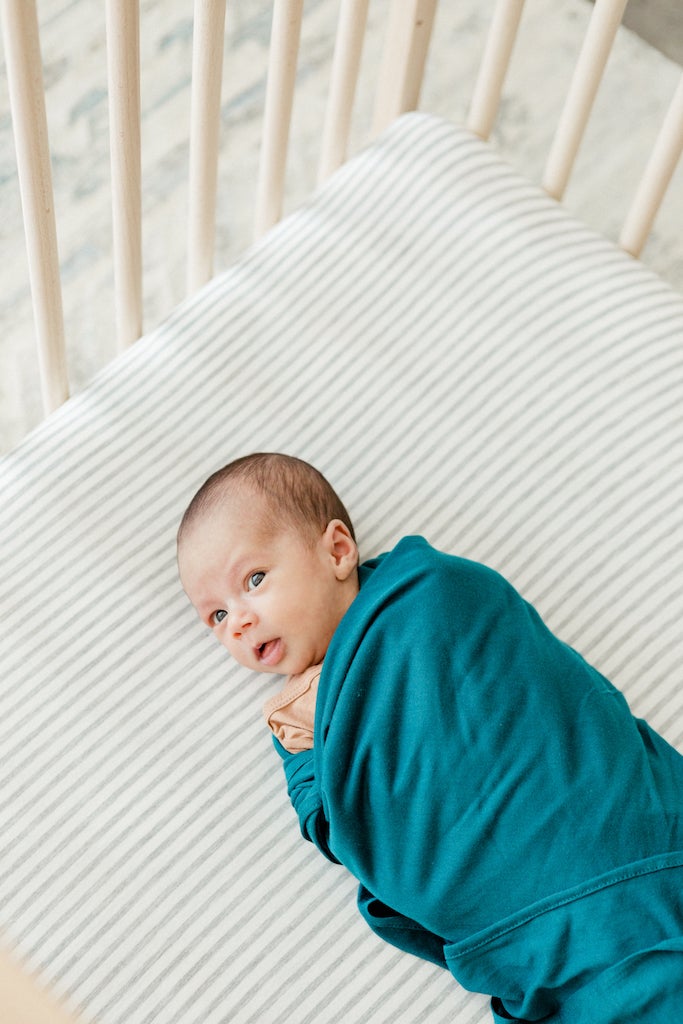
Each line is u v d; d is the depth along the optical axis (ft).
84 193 5.51
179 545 3.35
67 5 5.95
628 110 5.82
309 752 3.23
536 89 5.90
